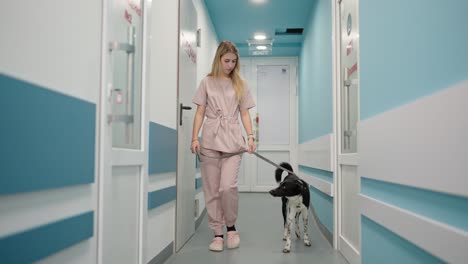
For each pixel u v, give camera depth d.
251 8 4.54
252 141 2.71
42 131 0.93
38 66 0.95
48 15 1.00
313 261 2.36
